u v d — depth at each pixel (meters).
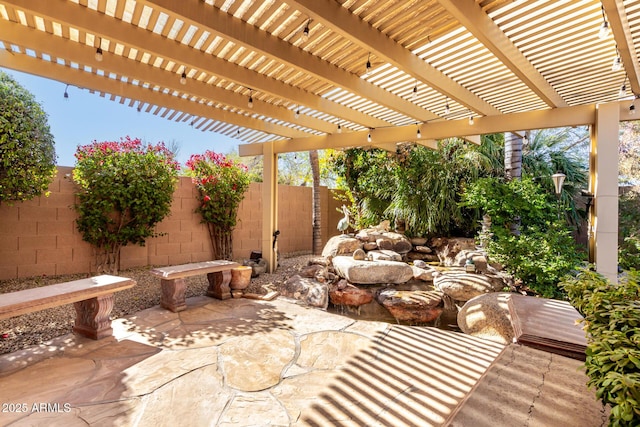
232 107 4.18
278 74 3.25
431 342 2.94
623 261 5.17
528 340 1.86
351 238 6.13
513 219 4.67
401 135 4.64
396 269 4.92
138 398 1.99
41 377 2.23
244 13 2.22
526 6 2.16
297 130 5.25
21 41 2.38
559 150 6.99
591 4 2.15
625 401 0.80
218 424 1.76
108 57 2.81
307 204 8.39
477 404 1.23
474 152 6.18
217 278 4.25
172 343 2.83
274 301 4.20
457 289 4.25
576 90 3.51
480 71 3.13
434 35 2.50
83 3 2.13
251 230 6.96
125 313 3.61
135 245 5.32
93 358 2.52
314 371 2.38
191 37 2.57
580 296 1.72
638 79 2.80
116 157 4.90
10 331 2.99
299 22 2.34
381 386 2.18
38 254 4.43
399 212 6.68
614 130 3.40
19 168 3.72
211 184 6.03
